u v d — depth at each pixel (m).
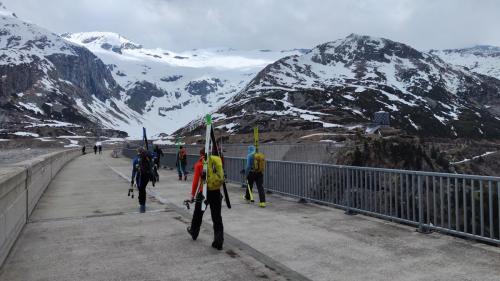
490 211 7.27
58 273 6.16
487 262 6.38
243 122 184.00
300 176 13.02
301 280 5.76
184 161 21.22
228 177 19.55
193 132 197.00
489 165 154.62
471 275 5.82
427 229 8.41
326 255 6.92
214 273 6.09
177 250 7.32
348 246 7.46
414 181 8.73
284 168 14.08
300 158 73.56
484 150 180.25
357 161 93.06
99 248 7.54
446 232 8.05
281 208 11.69
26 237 8.43
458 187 7.84
